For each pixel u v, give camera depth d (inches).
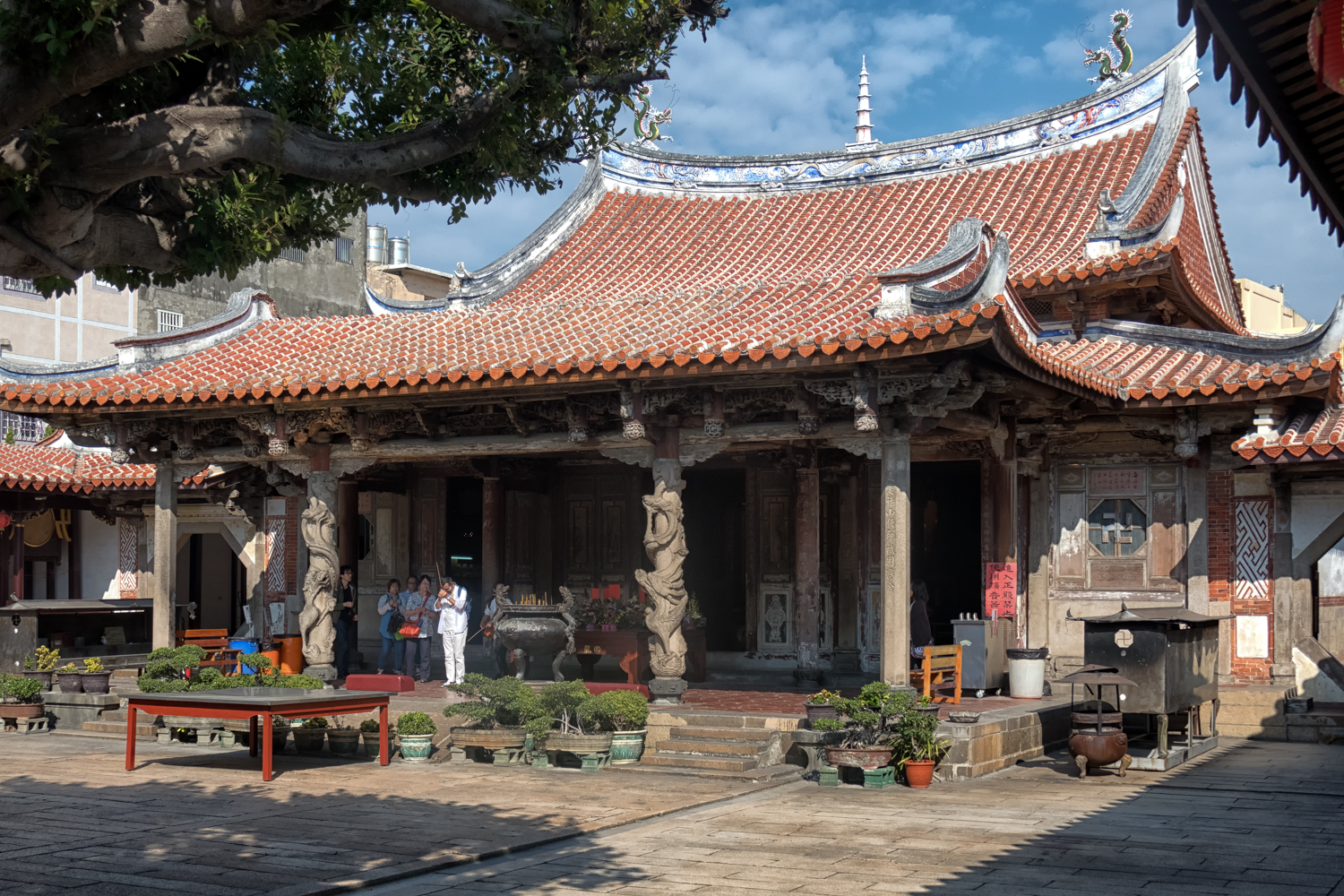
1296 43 278.1
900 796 570.3
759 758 634.2
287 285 1705.2
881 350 600.1
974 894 391.2
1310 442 721.0
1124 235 820.6
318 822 502.6
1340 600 829.2
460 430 776.3
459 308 961.5
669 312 754.2
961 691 746.2
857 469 916.0
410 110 385.7
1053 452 839.1
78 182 291.6
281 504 1061.1
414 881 410.9
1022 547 824.9
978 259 695.7
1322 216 363.3
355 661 981.8
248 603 1130.7
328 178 328.5
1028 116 1049.5
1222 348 780.6
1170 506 812.6
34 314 1425.9
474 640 1042.1
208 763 663.8
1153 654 629.6
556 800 553.6
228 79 335.0
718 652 960.9
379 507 1068.5
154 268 339.6
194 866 425.1
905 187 1079.6
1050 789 585.3
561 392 707.4
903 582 644.7
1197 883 404.5
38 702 813.2
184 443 820.0
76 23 257.0
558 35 343.9
